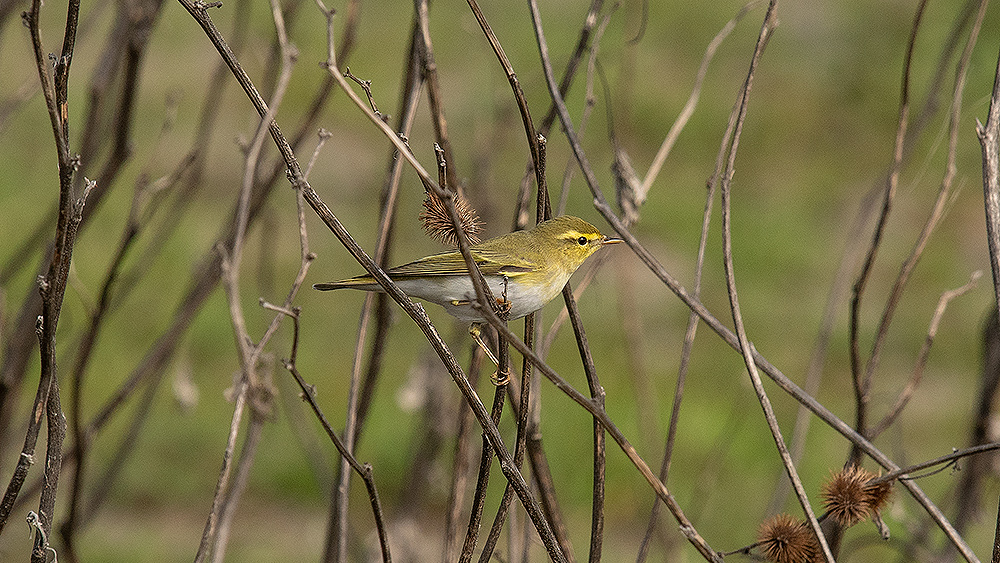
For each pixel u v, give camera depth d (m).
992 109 4.59
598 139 20.67
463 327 8.20
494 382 5.42
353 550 7.57
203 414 13.59
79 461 6.31
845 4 30.27
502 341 4.70
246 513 12.24
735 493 12.91
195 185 7.31
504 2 23.61
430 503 11.32
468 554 4.60
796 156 24.25
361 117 22.62
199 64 22.12
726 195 4.62
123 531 11.43
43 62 3.62
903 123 5.58
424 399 7.70
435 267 6.49
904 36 28.41
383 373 14.84
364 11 26.83
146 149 19.88
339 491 5.62
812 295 18.58
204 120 7.03
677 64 27.34
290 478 12.65
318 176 20.34
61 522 6.45
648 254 4.58
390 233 6.57
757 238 20.17
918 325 17.50
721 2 30.66
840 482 4.71
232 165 20.20
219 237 6.66
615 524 12.71
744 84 4.77
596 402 5.00
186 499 12.24
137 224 6.14
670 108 25.20
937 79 6.61
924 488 12.59
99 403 13.73
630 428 13.95
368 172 20.75
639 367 7.38
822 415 4.59
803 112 25.83
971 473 6.70
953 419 14.62
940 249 19.78
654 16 29.67
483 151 8.01
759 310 17.92
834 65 27.86
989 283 18.78
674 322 17.17
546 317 16.61
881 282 18.95
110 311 7.12
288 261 17.67
